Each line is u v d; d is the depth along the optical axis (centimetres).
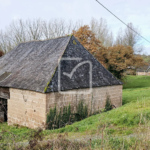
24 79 1025
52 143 468
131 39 4031
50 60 1073
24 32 3116
